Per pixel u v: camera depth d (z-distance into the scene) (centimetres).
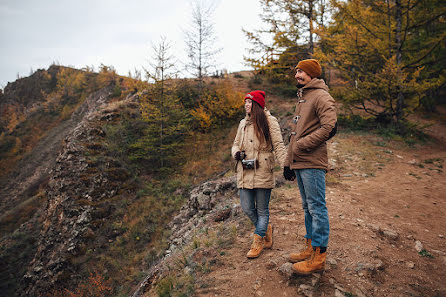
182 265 294
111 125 1510
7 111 5516
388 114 1113
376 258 245
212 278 240
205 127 1572
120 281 770
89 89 4834
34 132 4241
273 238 304
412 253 267
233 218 426
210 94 1758
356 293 192
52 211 1191
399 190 524
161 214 1043
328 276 214
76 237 988
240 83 2172
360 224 336
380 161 736
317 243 203
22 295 938
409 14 1049
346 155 790
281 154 229
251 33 1215
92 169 1249
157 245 838
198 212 762
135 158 1380
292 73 1277
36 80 6506
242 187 250
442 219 377
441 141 1038
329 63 1130
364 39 1011
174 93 1586
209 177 1209
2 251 1222
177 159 1406
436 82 1002
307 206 220
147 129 1428
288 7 1219
